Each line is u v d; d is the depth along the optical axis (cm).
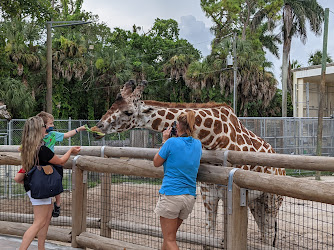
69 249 473
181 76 3384
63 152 553
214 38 4119
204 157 425
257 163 391
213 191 489
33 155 386
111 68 3234
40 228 402
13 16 1686
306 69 2705
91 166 460
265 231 541
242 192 357
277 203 547
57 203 480
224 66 2955
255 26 3212
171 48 4141
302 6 2950
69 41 2934
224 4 3775
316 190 292
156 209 357
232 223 357
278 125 1697
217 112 505
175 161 349
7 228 529
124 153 500
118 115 479
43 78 3003
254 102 3534
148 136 1416
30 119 393
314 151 1792
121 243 436
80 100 3328
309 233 671
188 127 363
